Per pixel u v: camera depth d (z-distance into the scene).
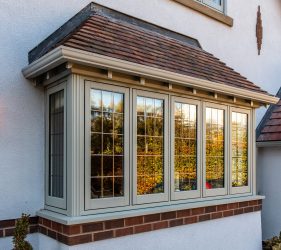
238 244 5.28
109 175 3.88
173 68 4.41
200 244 4.73
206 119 4.96
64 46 3.27
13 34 4.02
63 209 3.73
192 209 4.65
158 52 4.65
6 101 3.91
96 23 4.34
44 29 4.27
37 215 4.04
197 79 4.43
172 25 5.96
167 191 4.41
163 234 4.30
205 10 6.55
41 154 4.14
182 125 4.66
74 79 3.62
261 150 7.29
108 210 3.83
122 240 3.89
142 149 4.21
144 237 4.10
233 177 5.35
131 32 4.73
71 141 3.59
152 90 4.30
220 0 7.11
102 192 3.82
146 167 4.23
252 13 7.79
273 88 8.25
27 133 4.04
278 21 8.55
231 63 7.18
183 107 4.68
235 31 7.31
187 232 4.57
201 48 6.45
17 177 3.95
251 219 5.55
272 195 7.04
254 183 5.70
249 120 5.66
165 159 4.41
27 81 4.08
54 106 4.05
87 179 3.67
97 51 3.66
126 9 5.23
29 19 4.16
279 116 7.43
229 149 5.26
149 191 4.25
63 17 4.47
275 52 8.42
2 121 3.87
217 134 5.13
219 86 4.72
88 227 3.62
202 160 4.86
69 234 3.49
